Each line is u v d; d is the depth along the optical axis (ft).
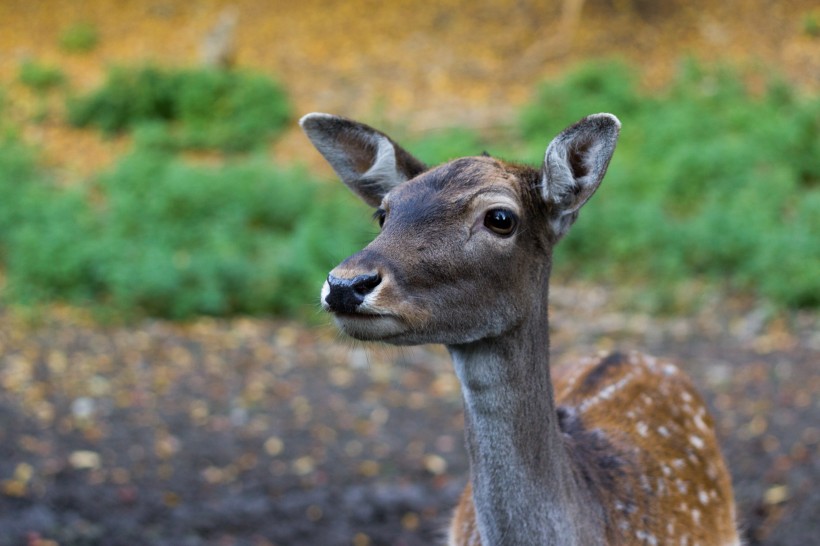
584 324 44.86
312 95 75.00
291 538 28.55
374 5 86.79
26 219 51.01
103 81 75.15
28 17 85.05
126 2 87.51
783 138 58.90
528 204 14.73
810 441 32.07
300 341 43.52
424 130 68.69
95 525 28.60
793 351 40.14
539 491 14.71
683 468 18.48
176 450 33.55
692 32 80.43
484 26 83.46
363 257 13.55
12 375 38.27
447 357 42.19
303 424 35.91
